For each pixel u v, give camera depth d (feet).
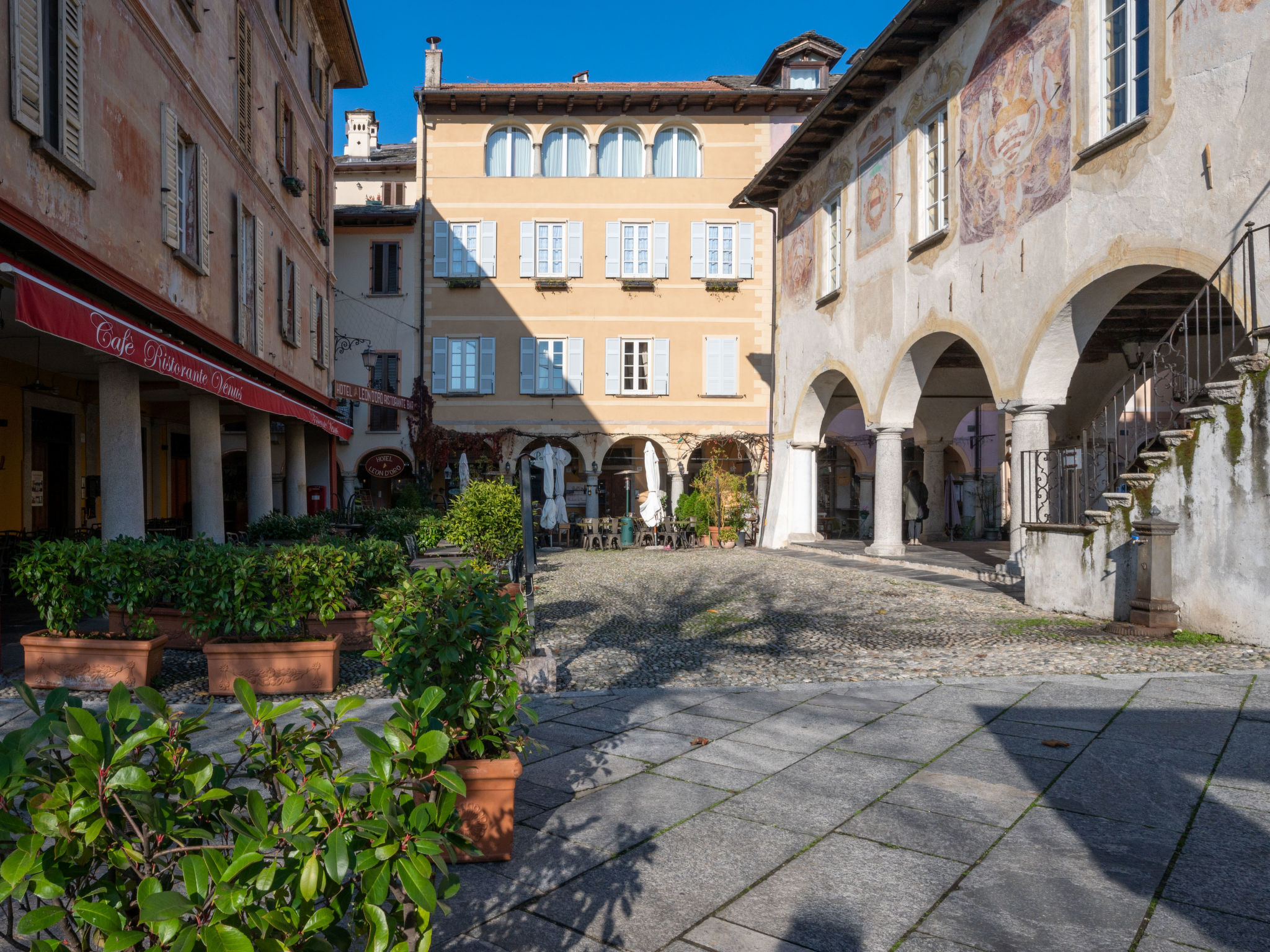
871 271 53.52
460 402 90.12
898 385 51.03
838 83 51.39
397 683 11.73
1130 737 16.02
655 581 47.24
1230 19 27.37
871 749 15.69
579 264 90.43
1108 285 33.76
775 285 71.05
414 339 89.97
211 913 5.00
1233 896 9.89
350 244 90.38
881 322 52.39
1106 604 29.96
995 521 88.94
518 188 90.27
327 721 17.90
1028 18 37.86
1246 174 26.84
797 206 66.18
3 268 18.38
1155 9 30.22
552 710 18.83
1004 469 77.61
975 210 41.98
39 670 20.61
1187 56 28.99
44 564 20.29
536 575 51.03
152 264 30.40
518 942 9.07
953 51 43.91
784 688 20.57
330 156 66.90
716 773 14.46
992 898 9.95
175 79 32.83
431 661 11.48
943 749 15.61
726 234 91.15
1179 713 17.56
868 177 54.13
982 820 12.25
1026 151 37.91
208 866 4.95
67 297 20.31
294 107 54.24
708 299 90.94
